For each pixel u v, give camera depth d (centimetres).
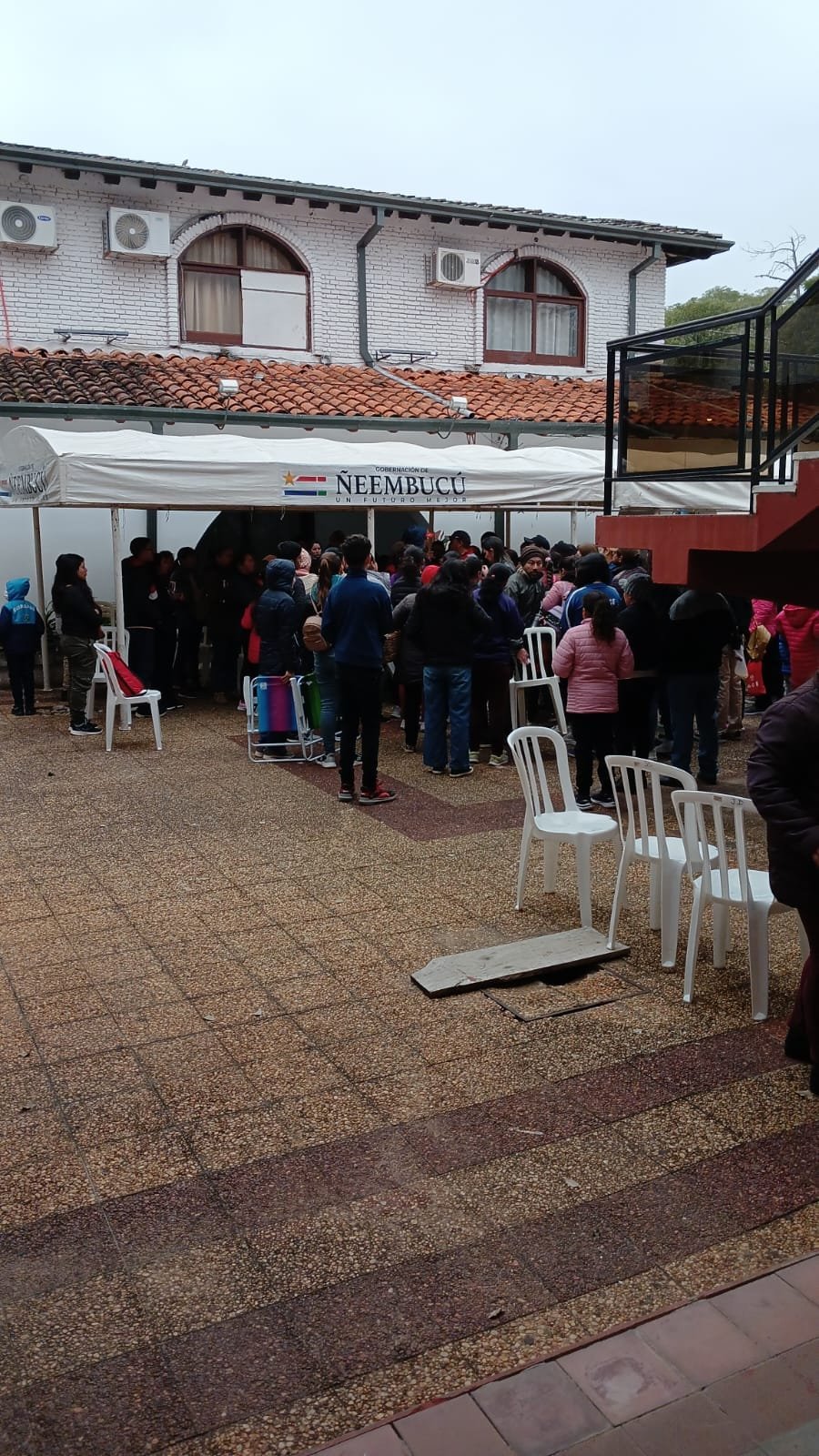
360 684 777
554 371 1816
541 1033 450
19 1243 321
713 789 838
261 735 955
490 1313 291
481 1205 338
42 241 1438
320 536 1582
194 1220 331
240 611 1193
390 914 582
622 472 654
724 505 599
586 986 497
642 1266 309
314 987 494
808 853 360
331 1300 297
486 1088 406
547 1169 355
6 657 1120
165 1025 458
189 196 1542
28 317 1472
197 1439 252
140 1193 344
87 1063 425
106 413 1297
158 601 1155
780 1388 262
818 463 521
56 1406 262
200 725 1091
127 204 1503
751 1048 436
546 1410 257
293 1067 423
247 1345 281
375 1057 430
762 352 554
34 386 1307
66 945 542
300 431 1462
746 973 512
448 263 1698
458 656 862
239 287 1600
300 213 1612
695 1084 408
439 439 1565
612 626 743
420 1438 249
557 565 1167
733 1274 305
